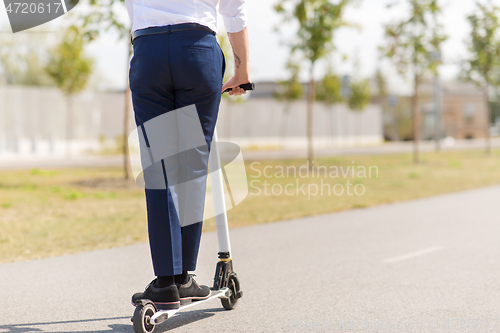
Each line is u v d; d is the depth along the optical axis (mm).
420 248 8852
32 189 17688
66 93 40031
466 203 15117
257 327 4816
